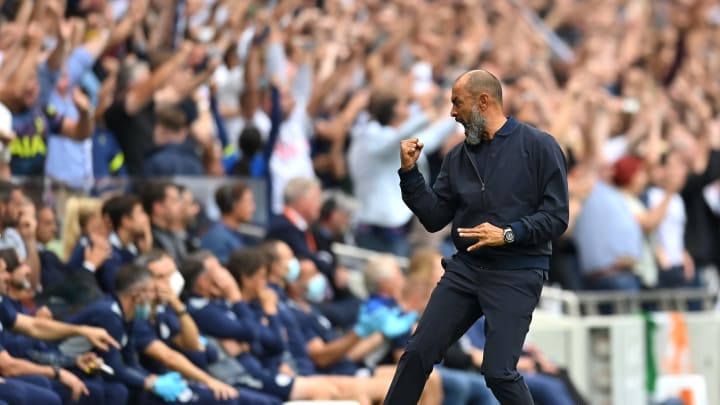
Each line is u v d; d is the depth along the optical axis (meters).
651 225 53.50
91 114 42.19
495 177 28.47
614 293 50.47
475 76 28.66
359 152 49.88
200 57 47.75
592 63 66.75
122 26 46.84
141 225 37.19
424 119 49.50
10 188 34.47
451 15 62.94
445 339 28.70
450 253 50.22
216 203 43.97
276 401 36.44
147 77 44.50
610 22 72.81
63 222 37.69
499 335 28.19
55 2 42.00
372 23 60.34
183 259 37.91
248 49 48.69
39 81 41.34
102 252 36.16
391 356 40.41
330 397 37.53
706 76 69.31
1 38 42.00
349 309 44.12
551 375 43.56
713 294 53.56
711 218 57.12
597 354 48.94
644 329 49.91
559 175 28.27
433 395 38.75
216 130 48.19
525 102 52.84
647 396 49.81
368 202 49.88
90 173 42.31
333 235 47.56
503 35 63.62
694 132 61.00
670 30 70.75
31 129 39.22
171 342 35.47
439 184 29.20
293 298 41.81
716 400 51.81
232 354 36.78
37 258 34.78
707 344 51.75
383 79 55.78
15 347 32.91
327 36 56.19
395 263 40.59
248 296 38.25
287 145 49.84
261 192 45.75
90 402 33.00
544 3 76.62
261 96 49.09
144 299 34.28
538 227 27.94
